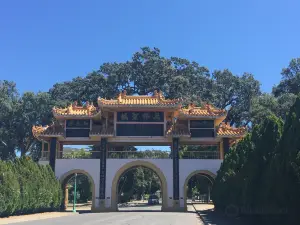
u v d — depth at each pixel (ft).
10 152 215.10
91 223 75.82
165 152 144.56
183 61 247.70
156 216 102.47
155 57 234.99
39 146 221.46
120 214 112.98
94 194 130.21
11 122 211.82
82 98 224.33
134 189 254.47
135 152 142.51
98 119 139.85
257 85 240.53
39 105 209.36
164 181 131.64
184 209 129.08
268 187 57.47
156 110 135.44
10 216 94.53
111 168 132.26
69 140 138.82
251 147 75.31
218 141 140.36
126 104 131.54
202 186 218.18
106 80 225.56
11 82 229.25
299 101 53.01
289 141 50.78
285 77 237.45
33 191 107.24
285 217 53.83
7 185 91.86
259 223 62.23
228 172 92.89
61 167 132.67
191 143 145.89
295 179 49.62
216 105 241.35
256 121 181.98
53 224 72.84
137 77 231.30
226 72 244.83
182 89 225.56
